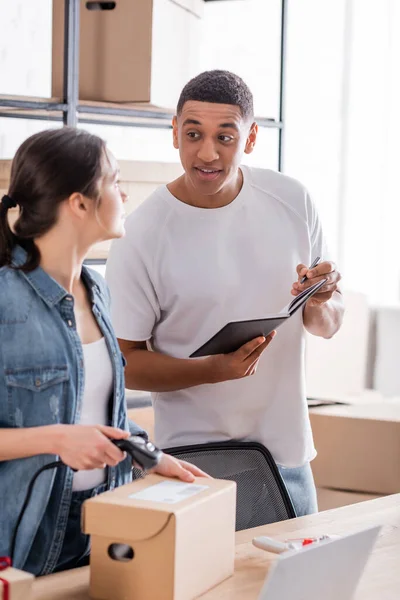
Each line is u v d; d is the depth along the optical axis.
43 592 1.61
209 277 2.37
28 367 1.68
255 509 2.25
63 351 1.72
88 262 3.61
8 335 1.67
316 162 5.21
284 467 2.46
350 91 5.06
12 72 4.42
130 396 3.82
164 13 3.64
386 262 5.07
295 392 2.46
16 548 1.72
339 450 3.47
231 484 1.67
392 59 4.95
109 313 1.94
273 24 5.12
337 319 2.58
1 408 1.67
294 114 5.22
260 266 2.40
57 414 1.72
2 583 1.40
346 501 3.49
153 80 3.63
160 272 2.38
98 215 1.74
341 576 1.50
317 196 5.23
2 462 1.72
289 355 2.44
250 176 2.47
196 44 3.89
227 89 2.22
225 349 2.20
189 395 2.42
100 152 1.73
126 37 3.65
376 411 3.55
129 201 3.60
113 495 1.58
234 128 2.23
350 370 4.57
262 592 1.34
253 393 2.41
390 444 3.39
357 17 4.99
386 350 4.83
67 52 3.46
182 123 2.26
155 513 1.49
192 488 1.64
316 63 5.14
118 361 1.89
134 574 1.52
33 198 1.71
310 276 2.27
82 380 1.76
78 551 1.82
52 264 1.75
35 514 1.72
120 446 1.59
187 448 2.24
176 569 1.49
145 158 4.78
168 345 2.47
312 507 2.53
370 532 1.51
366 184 5.09
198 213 2.38
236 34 5.09
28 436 1.59
